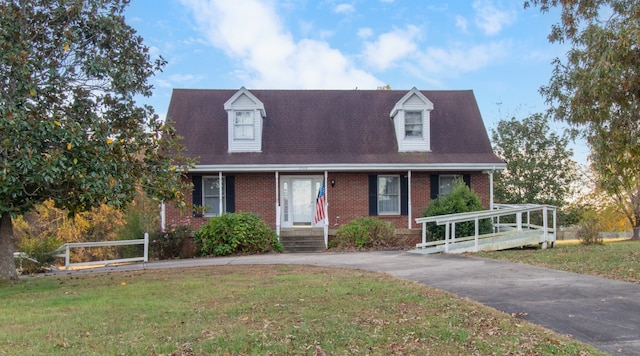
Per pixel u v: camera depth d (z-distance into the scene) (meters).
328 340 5.90
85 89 11.80
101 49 12.27
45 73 11.16
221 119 21.66
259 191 20.47
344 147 20.83
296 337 6.01
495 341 5.86
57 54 11.56
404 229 19.47
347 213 20.70
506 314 7.05
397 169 19.98
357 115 22.33
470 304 7.68
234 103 20.48
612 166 10.97
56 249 16.08
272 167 19.50
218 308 7.67
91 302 8.37
